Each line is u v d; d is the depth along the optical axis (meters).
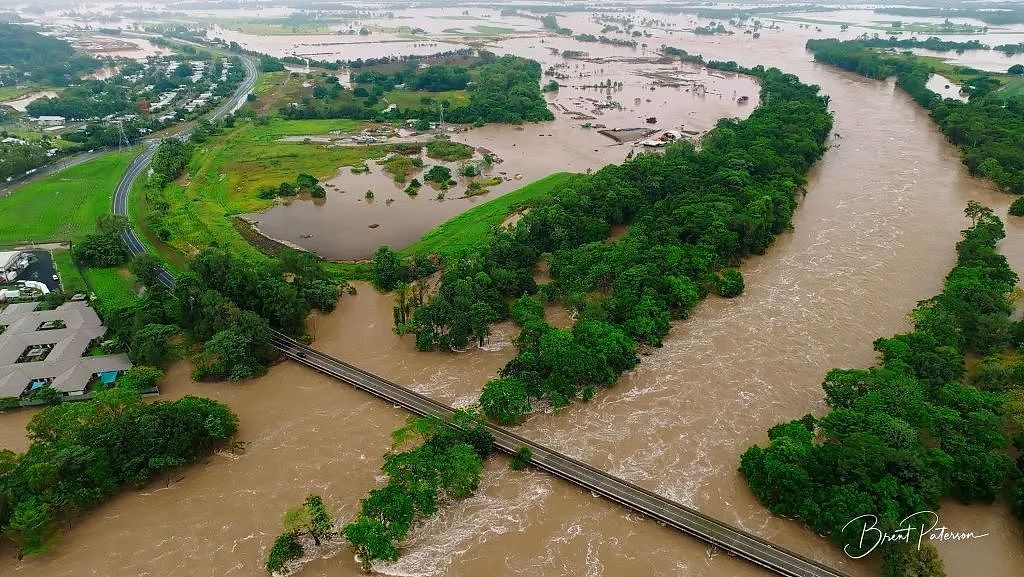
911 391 90.25
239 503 85.19
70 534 80.56
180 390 108.31
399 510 76.94
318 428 99.00
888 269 140.25
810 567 73.38
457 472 82.19
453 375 110.44
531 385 99.94
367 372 111.12
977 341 107.62
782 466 80.88
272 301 122.56
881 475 78.00
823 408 99.31
